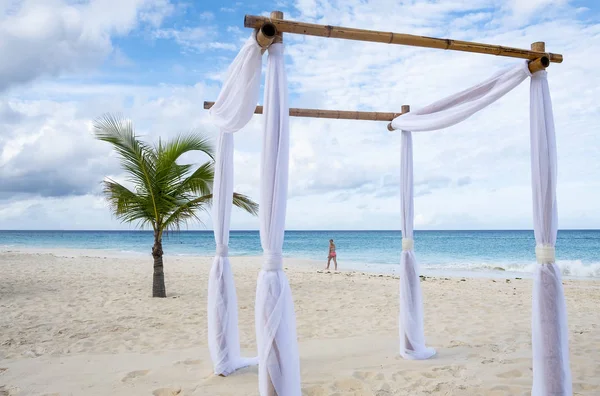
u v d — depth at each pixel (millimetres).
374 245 43094
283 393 3123
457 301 9305
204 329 6684
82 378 4359
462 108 4105
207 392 3949
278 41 3271
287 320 3205
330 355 5180
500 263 23984
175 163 9352
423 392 3932
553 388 3236
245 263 20031
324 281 12844
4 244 42188
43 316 7555
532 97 3520
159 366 4754
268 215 3234
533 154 3465
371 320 7391
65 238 58312
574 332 6293
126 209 9266
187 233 73750
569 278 16547
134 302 8945
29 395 3896
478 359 4941
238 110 3674
